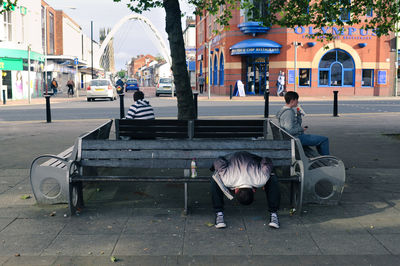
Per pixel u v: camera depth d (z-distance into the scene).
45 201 4.92
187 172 4.77
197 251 3.62
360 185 5.73
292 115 6.01
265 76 33.56
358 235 3.97
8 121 14.84
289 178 4.51
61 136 10.59
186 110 7.63
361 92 33.31
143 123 6.39
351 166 6.89
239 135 6.43
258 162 4.24
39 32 38.25
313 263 3.38
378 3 9.91
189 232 4.08
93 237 3.96
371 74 33.41
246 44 31.83
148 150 4.83
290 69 32.16
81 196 4.86
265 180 4.09
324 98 29.38
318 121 13.55
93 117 16.25
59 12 54.09
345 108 19.66
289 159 4.81
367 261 3.40
